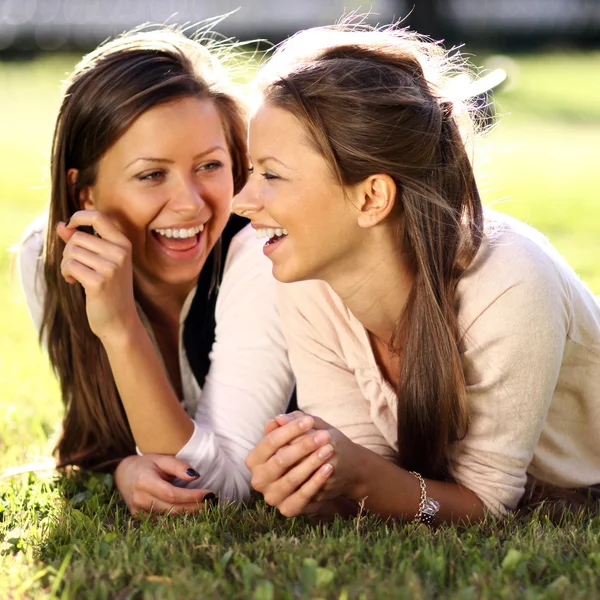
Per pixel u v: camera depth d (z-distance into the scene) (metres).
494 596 5.91
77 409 9.34
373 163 7.19
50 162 8.94
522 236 7.59
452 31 56.75
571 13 58.56
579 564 6.40
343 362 8.32
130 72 8.42
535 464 8.25
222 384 8.70
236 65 10.31
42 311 9.80
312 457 7.18
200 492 7.90
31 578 6.38
